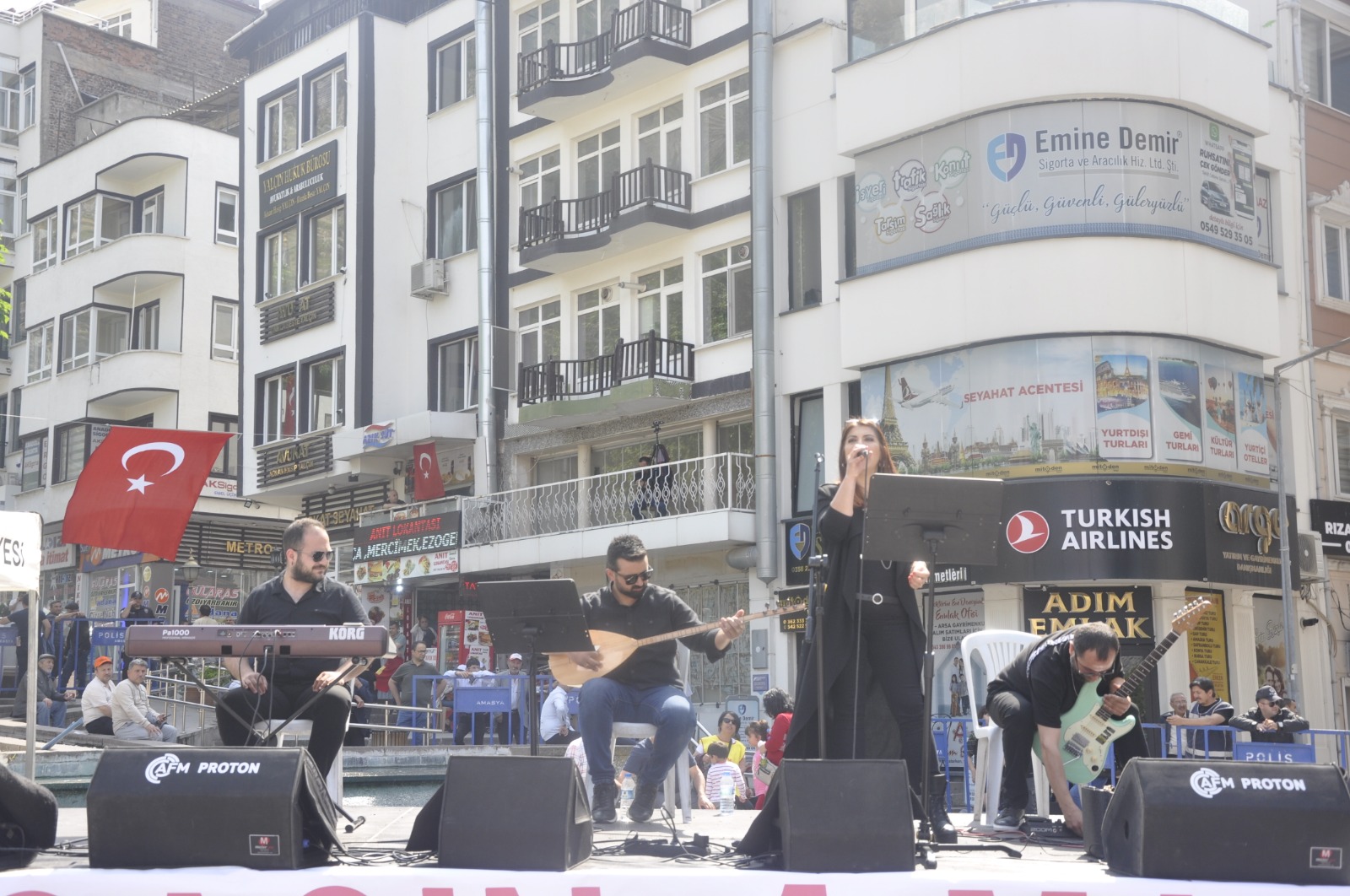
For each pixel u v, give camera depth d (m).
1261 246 20.33
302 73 29.98
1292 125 21.52
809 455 21.67
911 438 19.61
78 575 36.31
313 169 29.30
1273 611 20.17
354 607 7.51
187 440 11.20
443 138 27.98
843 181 21.42
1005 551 18.44
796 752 6.58
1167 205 18.73
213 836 5.21
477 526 25.22
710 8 23.38
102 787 5.25
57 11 44.03
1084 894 5.00
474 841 5.23
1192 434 18.69
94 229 37.12
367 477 28.78
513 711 16.31
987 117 19.03
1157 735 16.53
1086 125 18.59
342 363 28.45
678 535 21.98
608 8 25.08
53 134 41.19
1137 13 18.67
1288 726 13.34
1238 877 5.03
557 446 25.41
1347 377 21.92
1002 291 18.72
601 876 5.11
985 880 5.04
